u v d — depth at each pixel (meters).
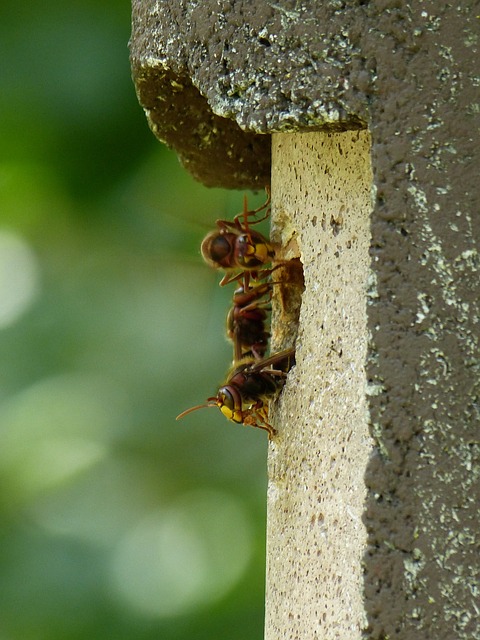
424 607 0.87
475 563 0.87
